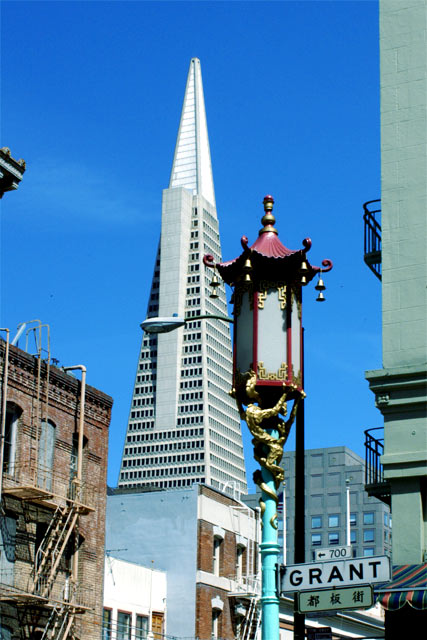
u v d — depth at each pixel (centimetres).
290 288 1499
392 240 2223
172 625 5509
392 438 2105
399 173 2256
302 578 1455
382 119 2306
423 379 2095
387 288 2198
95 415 5016
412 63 2312
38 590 4366
